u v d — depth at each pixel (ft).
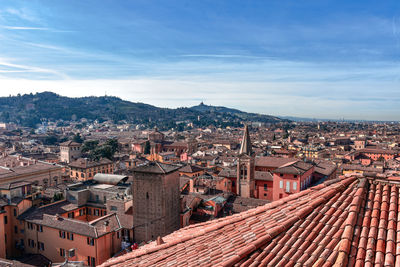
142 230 254.47
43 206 283.59
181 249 62.54
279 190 375.86
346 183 64.18
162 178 243.40
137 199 254.06
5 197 278.05
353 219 52.42
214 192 356.79
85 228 237.66
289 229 54.29
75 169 552.41
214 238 61.41
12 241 273.54
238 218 65.87
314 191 66.39
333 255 46.03
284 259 47.21
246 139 383.24
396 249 44.96
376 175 64.08
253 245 51.62
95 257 228.02
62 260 245.04
